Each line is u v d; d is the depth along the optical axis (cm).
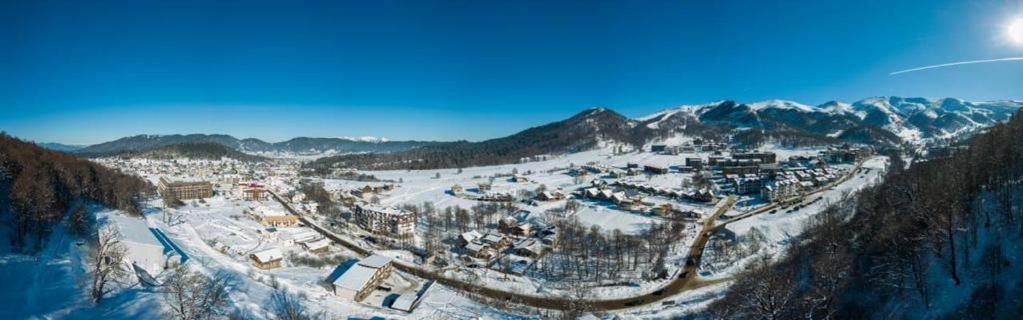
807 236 12762
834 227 11400
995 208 7338
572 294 10081
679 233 14312
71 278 7475
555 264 12144
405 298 9238
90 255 8694
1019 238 6397
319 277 10481
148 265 8888
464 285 10725
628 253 12269
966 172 9150
